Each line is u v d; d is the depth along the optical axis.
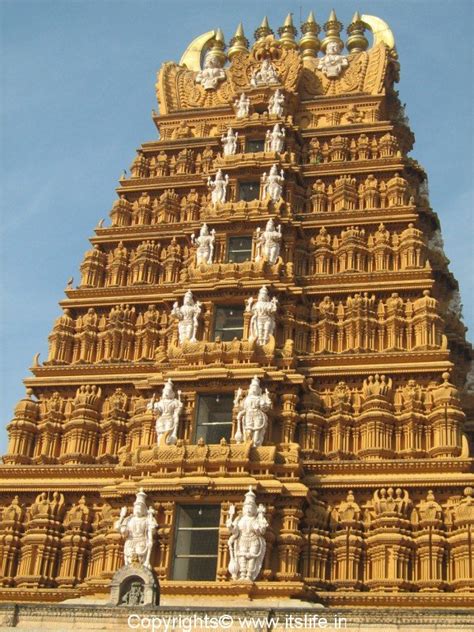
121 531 37.69
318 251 47.69
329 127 53.72
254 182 50.84
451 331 52.03
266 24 60.78
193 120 56.94
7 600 39.06
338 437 41.09
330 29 59.56
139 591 32.78
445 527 37.47
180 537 37.94
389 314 44.28
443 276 53.34
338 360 43.16
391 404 41.56
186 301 44.84
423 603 35.62
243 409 40.28
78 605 32.41
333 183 51.31
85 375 45.62
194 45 61.91
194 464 38.88
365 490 39.00
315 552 37.59
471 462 38.59
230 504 37.72
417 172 54.41
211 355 42.69
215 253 47.81
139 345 46.75
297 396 41.78
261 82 54.94
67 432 44.09
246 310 44.28
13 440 43.91
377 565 37.00
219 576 36.34
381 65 55.91
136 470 39.62
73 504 41.47
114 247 51.25
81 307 48.41
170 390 41.47
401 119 59.06
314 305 45.81
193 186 52.75
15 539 40.72
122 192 53.66
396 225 48.06
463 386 51.00
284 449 39.75
